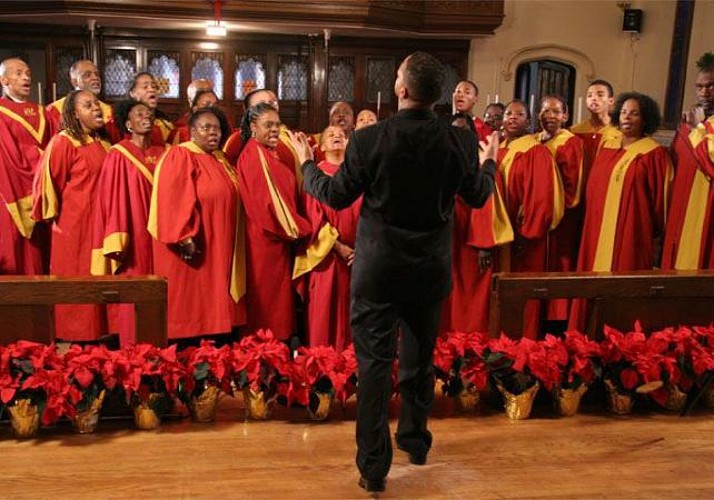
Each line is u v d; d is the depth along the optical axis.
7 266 4.49
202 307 3.95
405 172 2.32
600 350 3.34
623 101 4.17
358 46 9.12
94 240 4.02
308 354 3.26
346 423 3.22
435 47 9.27
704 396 3.47
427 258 2.42
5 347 3.09
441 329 4.27
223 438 3.05
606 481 2.77
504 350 3.26
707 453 3.02
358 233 2.50
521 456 2.95
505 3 9.27
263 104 3.95
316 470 2.80
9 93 4.62
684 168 4.19
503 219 4.09
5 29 8.47
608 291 3.46
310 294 4.05
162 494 2.61
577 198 4.34
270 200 3.86
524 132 4.32
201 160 3.93
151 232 3.82
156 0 7.79
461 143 2.41
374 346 2.49
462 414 3.34
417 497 2.62
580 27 9.44
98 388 3.06
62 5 7.62
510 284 3.37
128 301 3.16
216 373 3.12
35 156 4.53
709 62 6.75
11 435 3.04
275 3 7.99
